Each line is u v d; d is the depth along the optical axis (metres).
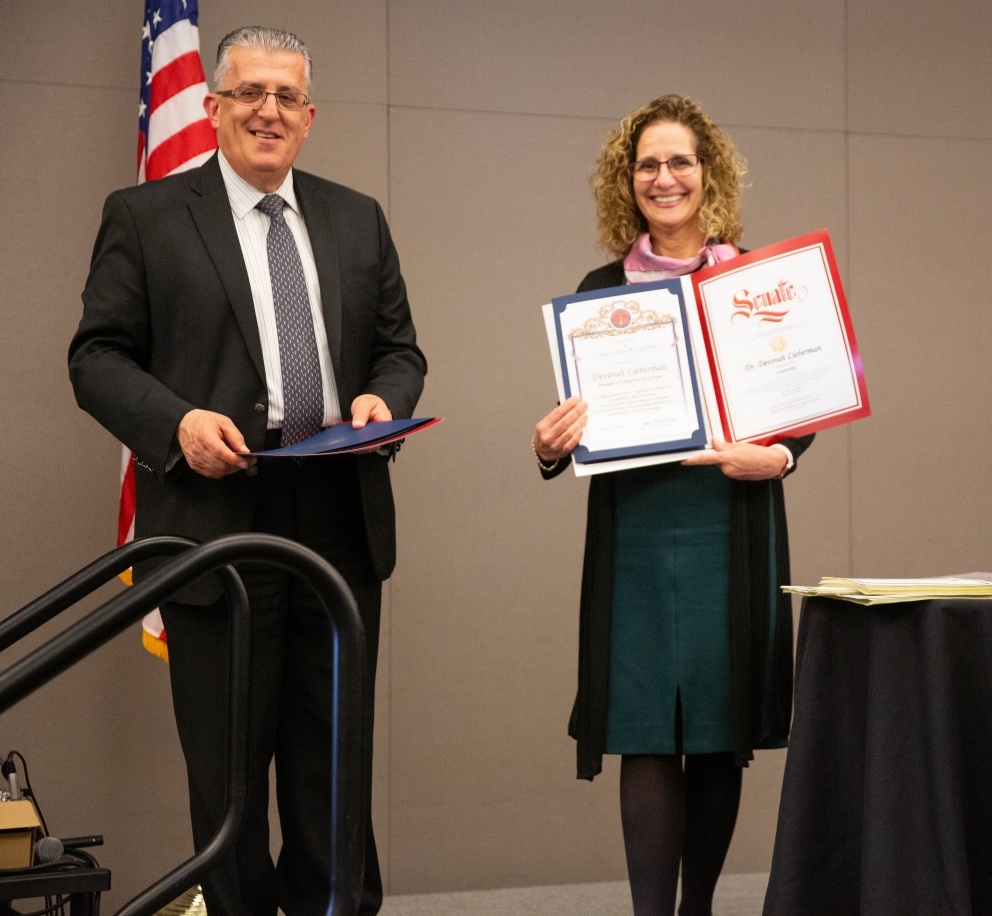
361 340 2.29
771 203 3.76
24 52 3.32
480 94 3.61
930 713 1.74
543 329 3.62
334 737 1.23
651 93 3.70
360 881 1.22
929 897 1.75
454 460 3.56
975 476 3.85
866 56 3.83
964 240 3.87
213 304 2.13
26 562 3.28
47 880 1.49
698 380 2.29
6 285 3.29
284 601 2.17
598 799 3.61
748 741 2.28
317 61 3.50
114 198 2.20
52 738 3.28
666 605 2.34
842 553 3.77
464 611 3.55
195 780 2.11
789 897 1.89
